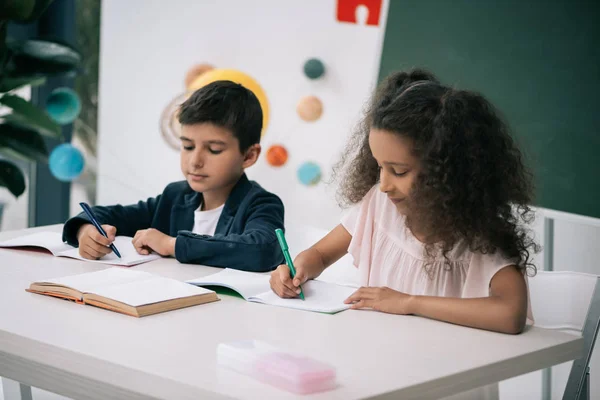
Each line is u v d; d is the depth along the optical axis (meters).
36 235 1.72
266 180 3.10
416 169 1.23
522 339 1.10
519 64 2.57
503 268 1.23
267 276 1.42
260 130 1.78
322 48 2.96
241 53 3.12
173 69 3.25
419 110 1.22
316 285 1.36
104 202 3.46
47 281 1.27
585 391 1.35
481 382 0.98
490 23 2.62
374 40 2.88
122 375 0.93
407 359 0.99
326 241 1.53
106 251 1.55
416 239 1.42
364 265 1.50
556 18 2.47
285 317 1.16
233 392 0.84
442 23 2.73
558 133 2.49
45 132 2.78
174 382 0.87
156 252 1.62
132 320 1.12
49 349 1.00
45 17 3.29
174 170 3.30
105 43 3.37
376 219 1.51
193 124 1.67
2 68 2.55
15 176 2.64
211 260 1.52
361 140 1.51
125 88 3.35
